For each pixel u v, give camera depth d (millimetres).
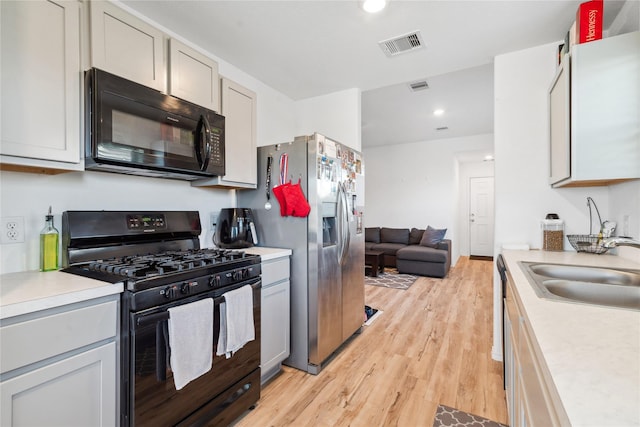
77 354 1139
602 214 2203
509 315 1538
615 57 1663
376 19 2090
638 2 1751
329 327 2381
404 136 6164
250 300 1777
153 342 1299
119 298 1269
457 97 3938
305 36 2297
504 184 2479
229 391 1678
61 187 1626
